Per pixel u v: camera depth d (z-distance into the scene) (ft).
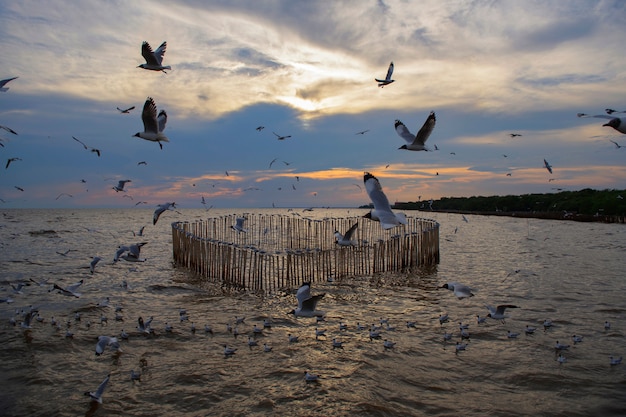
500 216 442.09
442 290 100.17
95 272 121.49
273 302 89.66
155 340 66.64
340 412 46.65
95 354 61.57
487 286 104.32
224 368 57.00
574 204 385.09
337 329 71.46
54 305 85.71
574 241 202.90
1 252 160.56
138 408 47.91
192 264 123.75
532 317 77.71
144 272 122.62
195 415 46.52
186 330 70.79
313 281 108.99
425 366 57.47
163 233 253.44
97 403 48.83
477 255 160.25
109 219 426.92
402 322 75.05
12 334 68.69
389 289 101.30
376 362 58.59
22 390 51.70
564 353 61.52
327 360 59.26
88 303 87.15
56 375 55.36
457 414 46.37
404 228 183.11
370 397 49.57
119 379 54.34
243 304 88.02
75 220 400.88
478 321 74.02
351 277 114.83
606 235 231.50
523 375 54.80
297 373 55.47
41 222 358.64
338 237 56.39
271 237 218.59
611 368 56.85
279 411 46.98
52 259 144.25
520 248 180.24
